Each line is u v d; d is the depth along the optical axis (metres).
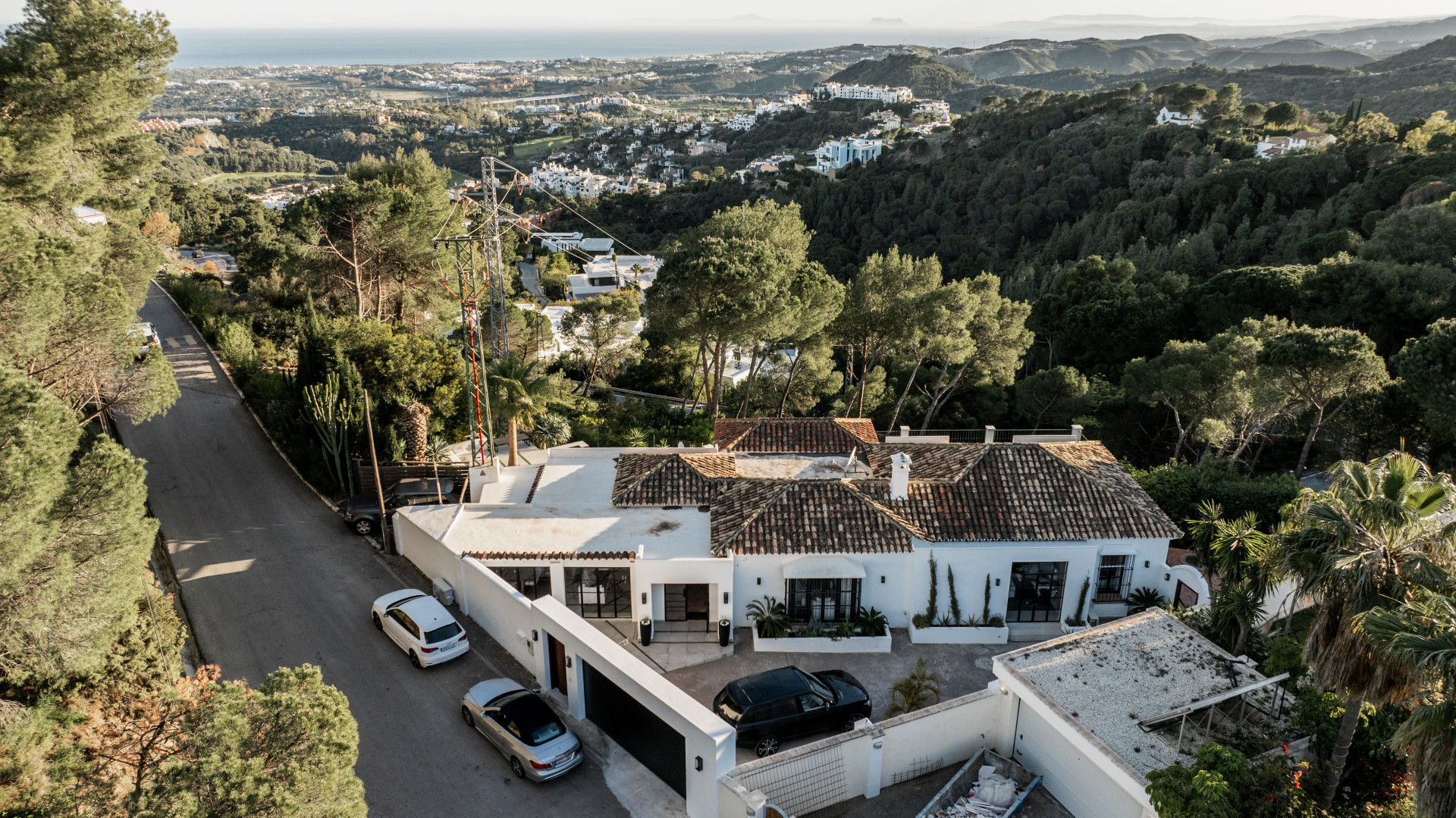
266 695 11.23
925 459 25.95
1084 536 22.12
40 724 14.09
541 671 19.14
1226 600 18.86
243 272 71.94
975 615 22.44
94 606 14.42
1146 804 13.44
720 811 14.59
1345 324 45.91
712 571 21.03
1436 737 10.56
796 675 17.86
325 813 10.52
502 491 26.00
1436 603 11.19
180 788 9.62
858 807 15.61
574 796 15.85
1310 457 39.44
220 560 24.89
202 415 36.78
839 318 40.75
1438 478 13.20
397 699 18.69
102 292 20.11
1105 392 47.47
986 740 17.12
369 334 34.00
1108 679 16.11
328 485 29.86
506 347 36.66
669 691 15.60
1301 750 14.77
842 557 21.62
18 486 12.80
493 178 36.59
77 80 26.36
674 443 36.00
